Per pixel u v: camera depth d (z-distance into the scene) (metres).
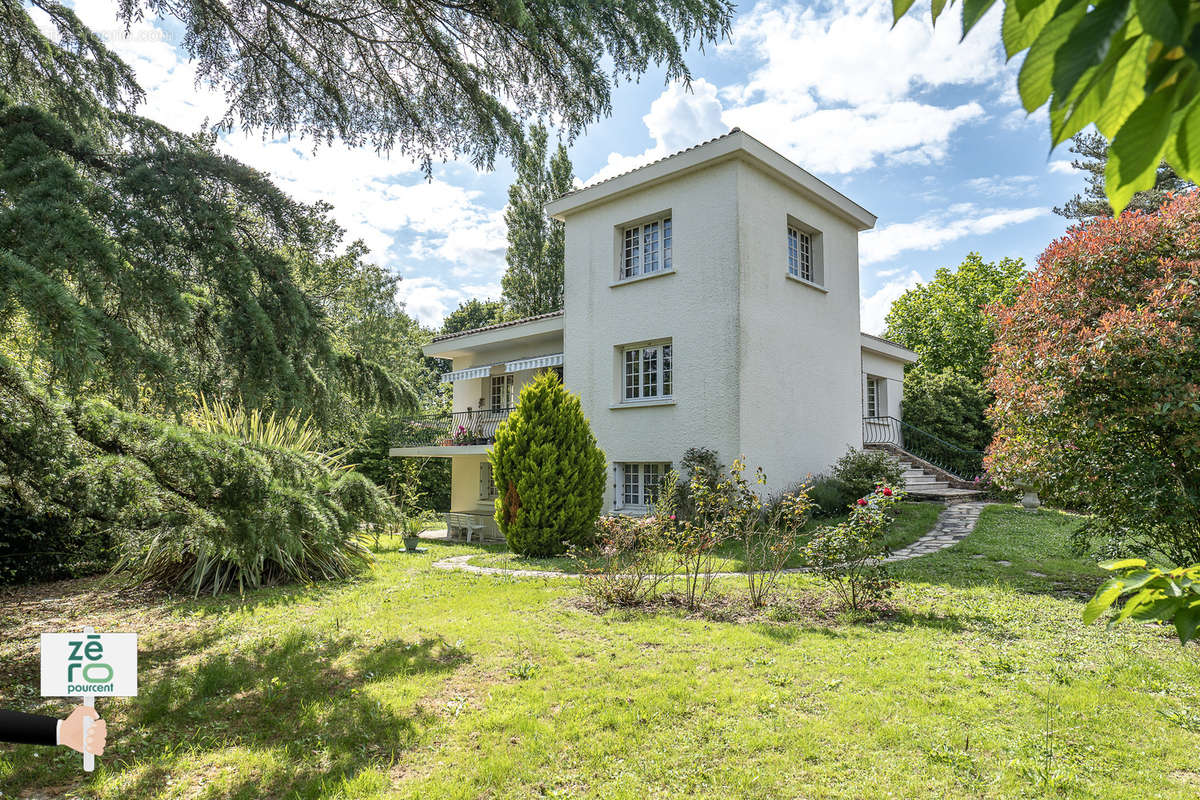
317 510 6.93
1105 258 8.62
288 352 7.04
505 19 7.23
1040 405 8.38
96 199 5.80
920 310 37.97
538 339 20.41
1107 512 8.23
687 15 7.38
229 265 6.40
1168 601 1.54
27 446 5.71
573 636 7.43
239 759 4.71
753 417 15.03
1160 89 0.90
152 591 10.80
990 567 10.56
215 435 6.42
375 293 31.00
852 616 7.91
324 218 7.60
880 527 8.38
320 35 7.96
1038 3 0.96
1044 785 4.05
